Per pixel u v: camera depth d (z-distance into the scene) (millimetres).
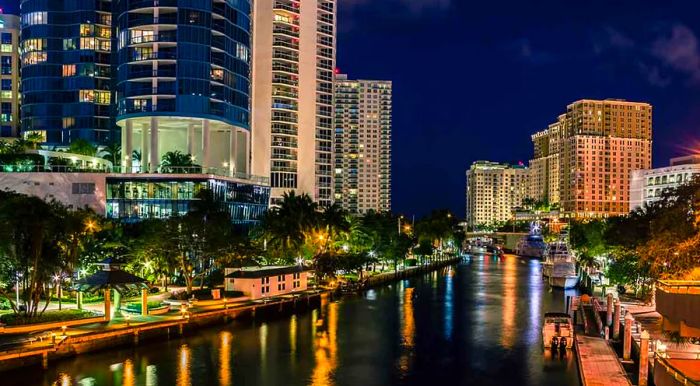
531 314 101188
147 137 156125
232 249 104062
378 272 160500
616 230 114250
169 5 144625
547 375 63688
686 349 61656
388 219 190125
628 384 53844
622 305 96625
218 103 149500
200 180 136500
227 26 153375
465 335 83188
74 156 153000
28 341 61938
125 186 137625
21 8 185125
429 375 63562
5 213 68188
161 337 74125
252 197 160000
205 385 58500
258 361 67688
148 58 144125
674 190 79812
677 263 54656
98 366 62719
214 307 86562
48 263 71312
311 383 60125
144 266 100562
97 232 99188
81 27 179500
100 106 179875
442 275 175875
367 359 69562
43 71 179625
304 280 113938
